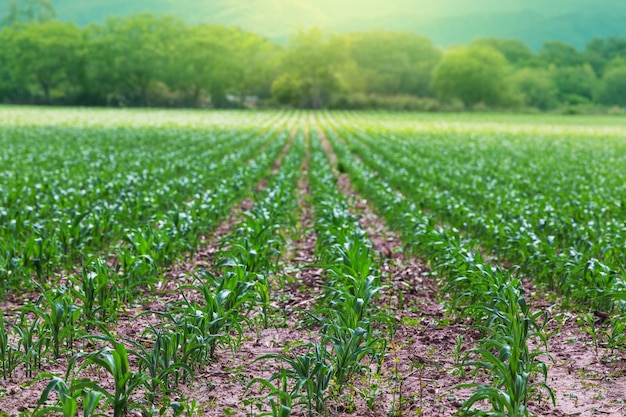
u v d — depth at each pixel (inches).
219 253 397.4
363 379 260.1
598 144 1766.7
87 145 1322.6
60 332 268.4
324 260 394.3
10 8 6318.9
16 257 368.2
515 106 5708.7
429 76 6604.3
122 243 456.8
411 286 401.7
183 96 5054.1
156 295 372.8
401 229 545.6
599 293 341.7
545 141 1854.1
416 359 284.0
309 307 356.2
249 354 288.0
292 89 4982.8
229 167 913.5
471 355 288.4
